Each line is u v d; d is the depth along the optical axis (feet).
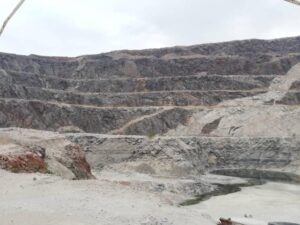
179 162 225.76
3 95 372.58
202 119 367.86
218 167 274.57
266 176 235.40
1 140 128.06
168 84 448.24
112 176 184.14
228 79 452.35
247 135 323.16
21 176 95.76
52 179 94.68
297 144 278.46
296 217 128.36
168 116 376.89
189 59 499.10
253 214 132.67
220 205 148.97
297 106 353.31
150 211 70.49
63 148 141.08
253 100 397.80
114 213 66.49
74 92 426.51
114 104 416.05
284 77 450.30
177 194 164.86
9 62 488.02
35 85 437.58
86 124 368.89
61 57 535.19
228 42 547.49
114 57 520.83
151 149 234.38
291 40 556.92
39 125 346.74
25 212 65.26
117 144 241.35
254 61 499.51
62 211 66.23
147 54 532.73
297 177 231.71
